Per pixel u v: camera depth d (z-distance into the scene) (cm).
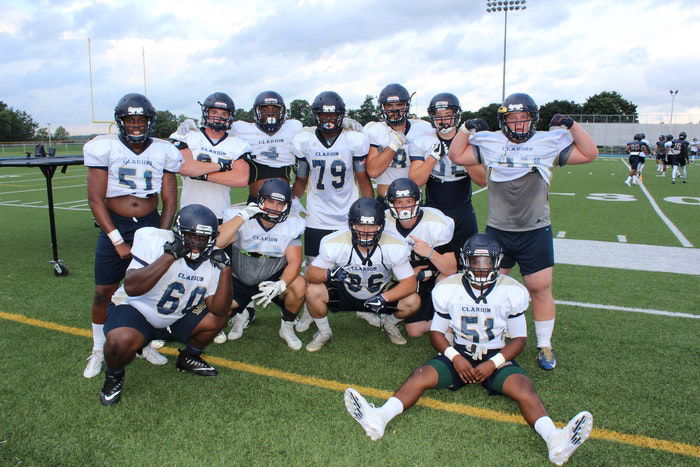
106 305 363
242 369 371
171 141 427
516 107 350
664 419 305
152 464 263
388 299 370
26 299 512
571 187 1560
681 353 395
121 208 367
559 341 420
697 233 845
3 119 7081
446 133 446
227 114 425
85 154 354
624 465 264
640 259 677
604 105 6512
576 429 248
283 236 392
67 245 754
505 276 337
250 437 287
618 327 447
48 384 343
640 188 1521
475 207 1159
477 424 302
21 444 278
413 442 284
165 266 303
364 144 436
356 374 364
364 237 356
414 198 375
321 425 299
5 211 1076
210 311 340
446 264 385
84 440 283
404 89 446
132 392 336
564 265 648
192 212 303
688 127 4403
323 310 396
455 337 338
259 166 480
